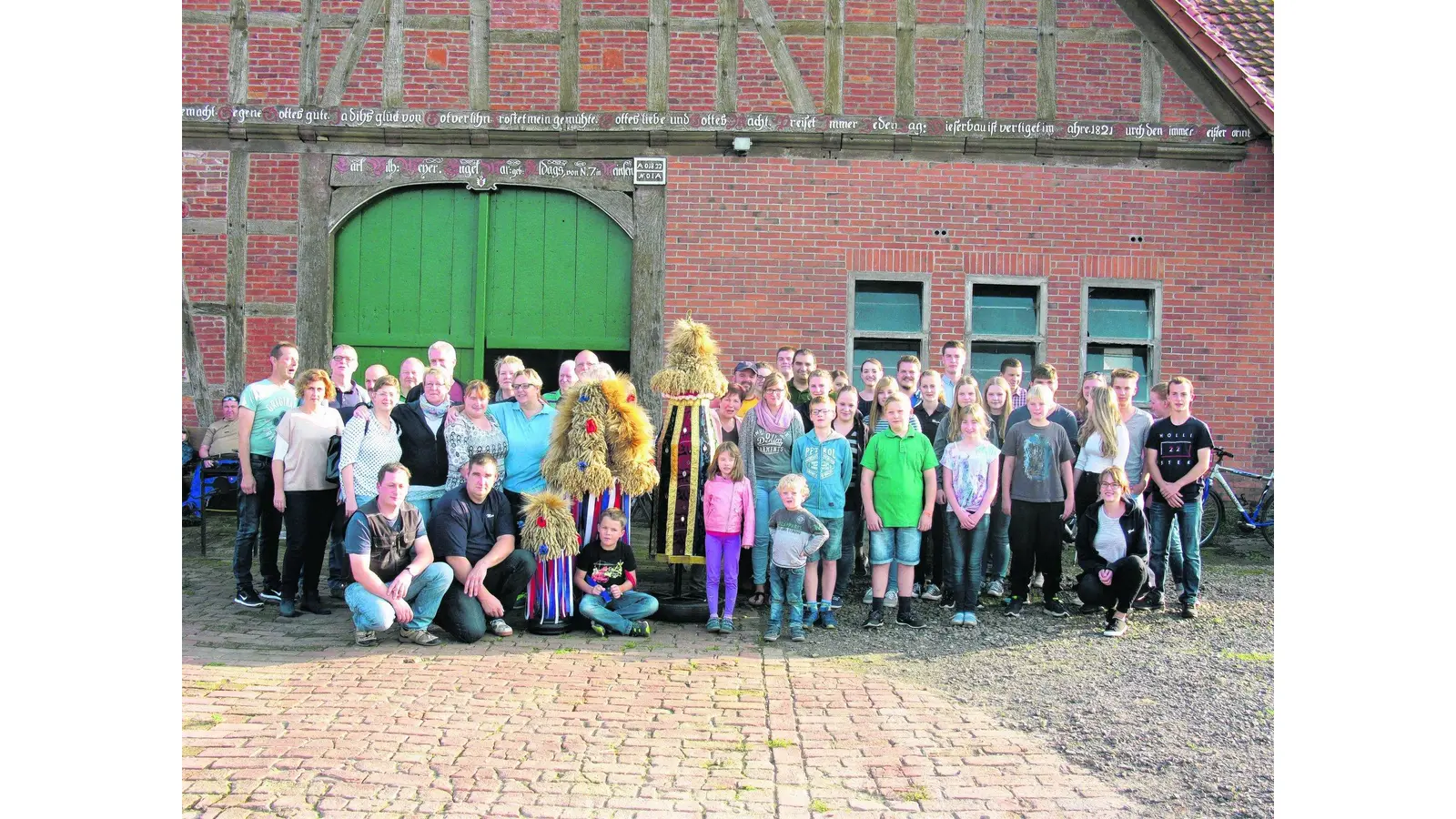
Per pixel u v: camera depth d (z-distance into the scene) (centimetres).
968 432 663
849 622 668
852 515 695
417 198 972
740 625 657
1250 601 729
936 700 521
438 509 620
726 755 445
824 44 961
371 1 959
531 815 384
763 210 962
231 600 687
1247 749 460
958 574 667
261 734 452
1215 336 972
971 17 964
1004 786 418
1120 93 966
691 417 679
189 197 959
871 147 964
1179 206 971
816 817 388
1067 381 968
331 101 957
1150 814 394
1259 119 937
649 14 961
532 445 667
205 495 945
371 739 451
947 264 966
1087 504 696
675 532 674
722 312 963
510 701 506
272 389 677
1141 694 532
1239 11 1048
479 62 959
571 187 964
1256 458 972
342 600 695
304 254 961
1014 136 959
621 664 572
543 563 629
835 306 962
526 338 974
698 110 960
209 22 957
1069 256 968
